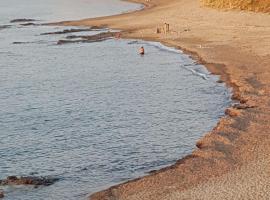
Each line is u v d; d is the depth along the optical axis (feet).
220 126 120.06
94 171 103.04
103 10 437.99
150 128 128.26
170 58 212.23
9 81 187.73
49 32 307.58
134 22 319.06
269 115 125.18
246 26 257.34
